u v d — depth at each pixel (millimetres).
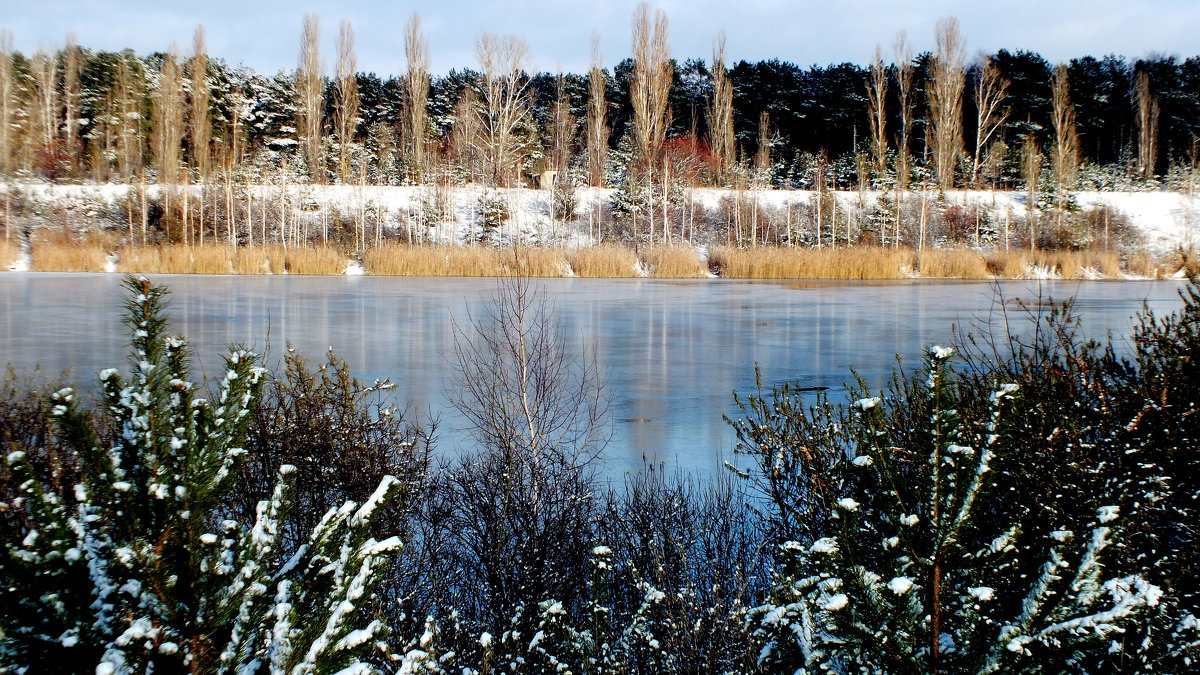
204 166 41406
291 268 32406
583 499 4602
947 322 17188
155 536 2113
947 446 2234
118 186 41781
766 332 15766
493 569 3828
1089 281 32281
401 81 51750
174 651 2004
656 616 3234
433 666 2826
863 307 20625
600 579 3412
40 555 2088
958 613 2189
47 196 38781
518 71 46281
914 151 56781
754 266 32625
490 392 6113
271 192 40031
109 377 2238
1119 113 58250
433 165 43781
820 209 40031
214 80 51094
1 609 2035
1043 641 2074
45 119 48562
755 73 59562
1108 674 2117
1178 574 2604
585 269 32531
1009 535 2229
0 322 15836
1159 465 3119
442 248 32531
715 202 43719
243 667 2178
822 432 4609
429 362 11648
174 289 24406
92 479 2156
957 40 44312
